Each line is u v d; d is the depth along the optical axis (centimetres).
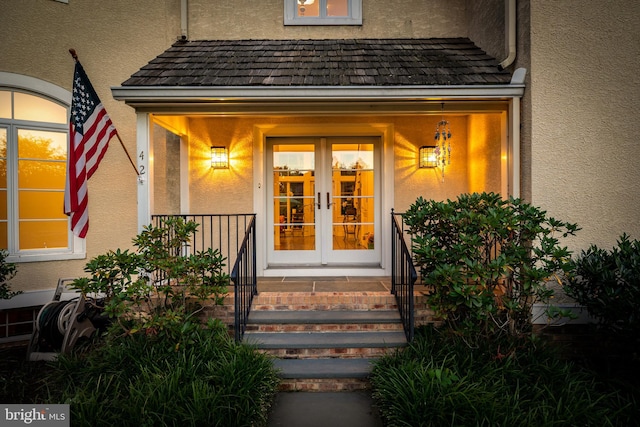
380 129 598
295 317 439
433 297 373
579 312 418
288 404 350
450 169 595
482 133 545
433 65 484
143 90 433
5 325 517
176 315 376
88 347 435
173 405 287
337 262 616
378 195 616
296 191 623
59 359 383
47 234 550
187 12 595
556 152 426
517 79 433
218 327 382
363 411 338
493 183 514
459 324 388
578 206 425
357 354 405
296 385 375
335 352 405
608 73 424
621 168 424
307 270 593
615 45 423
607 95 424
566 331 420
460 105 464
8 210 523
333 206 620
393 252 482
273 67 483
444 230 406
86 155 425
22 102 536
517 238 396
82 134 422
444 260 378
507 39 458
